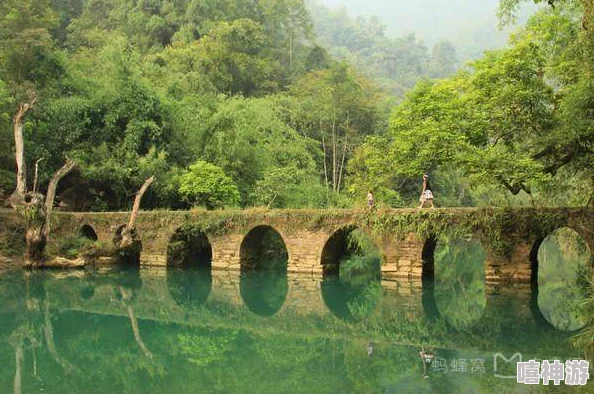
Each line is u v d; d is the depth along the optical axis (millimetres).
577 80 17062
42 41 31141
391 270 22062
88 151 30672
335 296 21094
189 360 12703
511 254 19906
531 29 19891
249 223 25156
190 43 48625
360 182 34219
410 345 14031
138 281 23797
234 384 10859
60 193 30969
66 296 20203
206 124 32469
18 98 29344
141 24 51781
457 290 22500
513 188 19016
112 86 31906
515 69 18562
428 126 20062
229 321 17156
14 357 12992
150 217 27125
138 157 30375
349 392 10203
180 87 36812
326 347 13938
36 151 29266
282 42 63281
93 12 54938
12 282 22188
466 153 18859
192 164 31500
